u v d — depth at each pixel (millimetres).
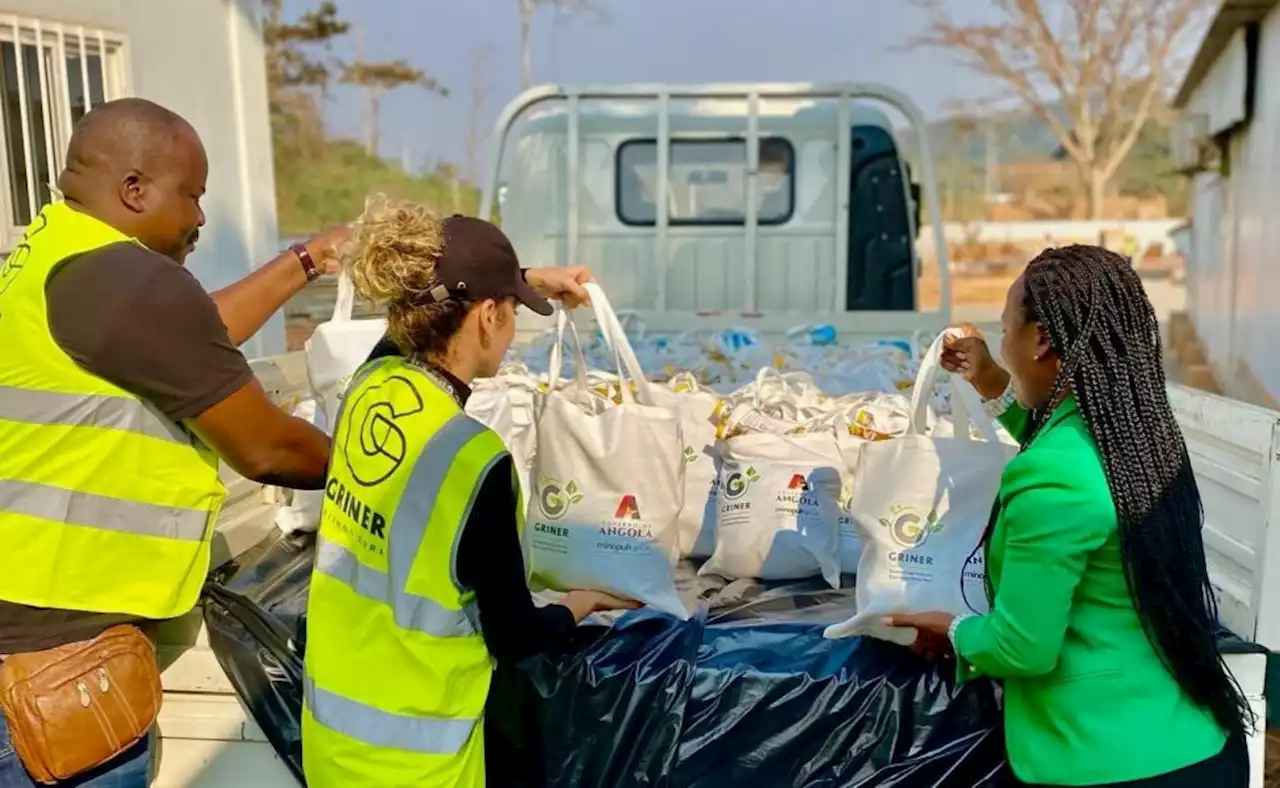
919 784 1807
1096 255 1520
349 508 1528
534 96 4516
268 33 16844
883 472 1912
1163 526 1457
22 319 1576
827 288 4762
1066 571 1438
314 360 2285
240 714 1997
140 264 1587
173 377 1604
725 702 1819
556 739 1843
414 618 1456
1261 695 1799
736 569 2258
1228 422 1984
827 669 1825
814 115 4695
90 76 2744
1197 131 8500
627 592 1931
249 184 3414
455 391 1565
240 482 2389
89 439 1604
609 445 1944
